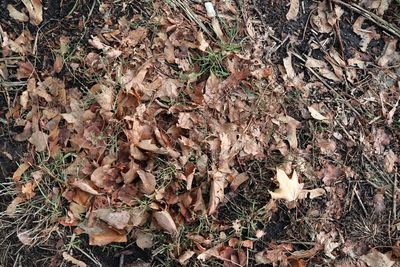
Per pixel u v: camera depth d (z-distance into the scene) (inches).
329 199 38.5
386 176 39.8
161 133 36.6
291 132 38.8
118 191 35.8
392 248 38.5
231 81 38.3
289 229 37.7
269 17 40.8
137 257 36.2
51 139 36.9
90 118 36.8
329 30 41.6
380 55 42.1
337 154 39.4
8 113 37.4
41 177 36.4
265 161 38.0
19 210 36.2
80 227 35.8
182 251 35.9
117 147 36.2
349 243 38.2
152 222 35.9
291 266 37.1
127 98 36.9
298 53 40.8
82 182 35.7
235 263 36.4
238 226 36.8
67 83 37.6
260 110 38.4
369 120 40.5
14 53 37.8
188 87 37.9
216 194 36.3
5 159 37.0
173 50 38.4
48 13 38.4
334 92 40.4
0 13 38.1
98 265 36.0
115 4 38.6
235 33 39.7
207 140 36.8
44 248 35.9
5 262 35.7
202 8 39.8
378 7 42.6
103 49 37.6
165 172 36.0
